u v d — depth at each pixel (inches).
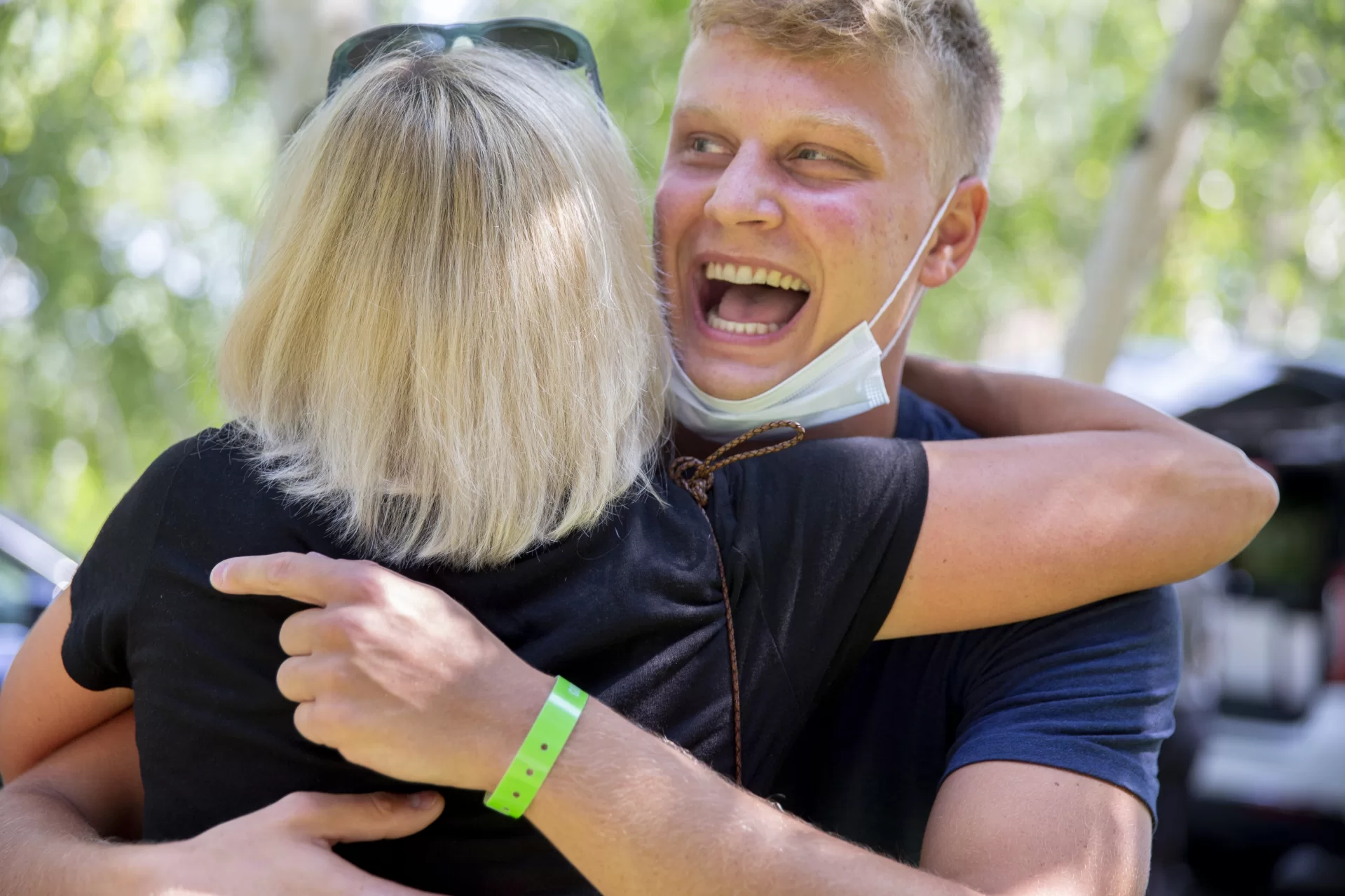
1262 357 324.5
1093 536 76.5
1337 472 291.1
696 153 93.4
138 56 340.2
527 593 67.6
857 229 88.5
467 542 66.6
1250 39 289.7
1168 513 78.2
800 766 87.5
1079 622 80.2
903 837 86.5
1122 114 415.8
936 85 91.2
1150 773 75.1
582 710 62.8
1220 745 267.3
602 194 75.4
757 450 77.4
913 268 93.9
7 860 68.3
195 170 497.7
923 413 103.4
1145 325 562.6
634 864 60.9
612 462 69.2
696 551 70.0
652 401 77.9
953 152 95.0
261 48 166.9
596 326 70.8
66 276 475.5
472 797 66.0
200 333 523.8
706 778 63.7
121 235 512.1
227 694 65.8
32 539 168.1
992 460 78.5
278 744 65.6
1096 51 414.0
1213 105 205.3
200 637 66.1
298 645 62.1
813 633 72.8
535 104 74.0
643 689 67.4
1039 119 437.1
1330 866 256.7
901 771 86.3
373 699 60.6
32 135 384.2
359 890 60.9
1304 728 264.5
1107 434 83.1
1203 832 266.8
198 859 61.8
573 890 67.0
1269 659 271.7
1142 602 81.9
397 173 69.3
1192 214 464.4
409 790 65.9
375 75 74.7
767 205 87.7
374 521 67.4
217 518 67.5
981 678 82.2
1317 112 317.4
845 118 87.3
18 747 80.1
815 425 94.3
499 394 67.4
